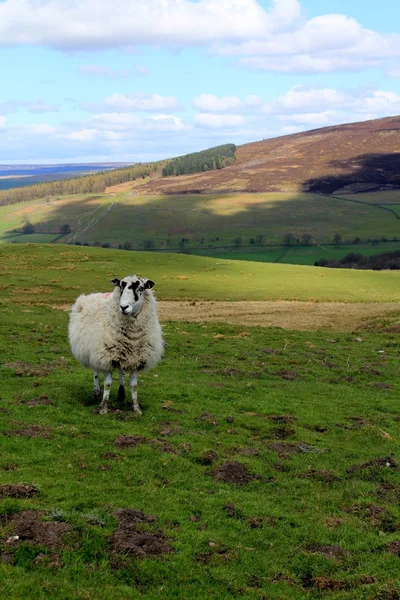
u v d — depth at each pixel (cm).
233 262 8306
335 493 1216
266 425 1633
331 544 1005
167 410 1688
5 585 732
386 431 1652
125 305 1493
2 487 1005
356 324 4328
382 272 7669
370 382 2364
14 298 5319
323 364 2652
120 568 838
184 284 6500
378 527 1081
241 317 4616
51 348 2564
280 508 1121
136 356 1584
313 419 1739
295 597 856
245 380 2234
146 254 8550
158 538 927
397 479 1288
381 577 902
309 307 5172
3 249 8394
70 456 1244
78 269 7081
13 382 1845
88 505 995
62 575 792
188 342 3045
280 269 7788
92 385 1888
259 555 948
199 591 827
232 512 1077
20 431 1355
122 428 1470
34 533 865
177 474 1223
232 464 1284
